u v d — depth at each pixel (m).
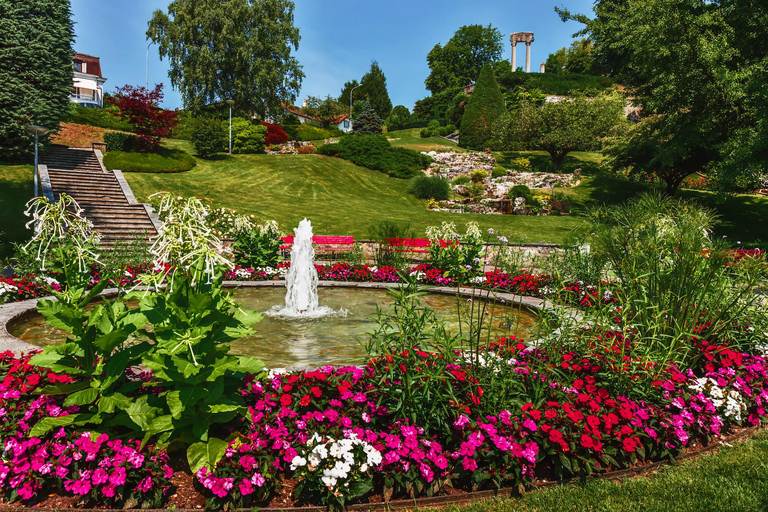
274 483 2.68
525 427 2.98
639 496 2.79
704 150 24.08
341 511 2.63
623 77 34.59
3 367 3.46
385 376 3.13
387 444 2.77
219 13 40.47
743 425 3.83
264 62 42.75
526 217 23.64
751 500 2.74
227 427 3.06
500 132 37.38
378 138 34.75
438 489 2.83
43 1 20.55
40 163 21.11
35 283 7.88
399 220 20.84
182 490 2.71
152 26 40.09
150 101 26.75
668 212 6.38
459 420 2.93
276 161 31.12
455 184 31.48
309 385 3.23
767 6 17.31
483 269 11.32
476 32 67.50
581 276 8.20
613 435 3.10
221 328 2.87
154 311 2.79
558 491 2.85
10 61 19.73
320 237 14.04
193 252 2.59
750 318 4.52
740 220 22.77
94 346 2.99
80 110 33.06
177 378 2.62
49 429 2.71
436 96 63.41
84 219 4.14
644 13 19.11
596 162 38.88
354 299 9.08
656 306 4.12
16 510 2.55
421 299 8.80
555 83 49.50
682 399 3.48
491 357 3.54
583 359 3.76
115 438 2.84
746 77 16.59
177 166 25.55
